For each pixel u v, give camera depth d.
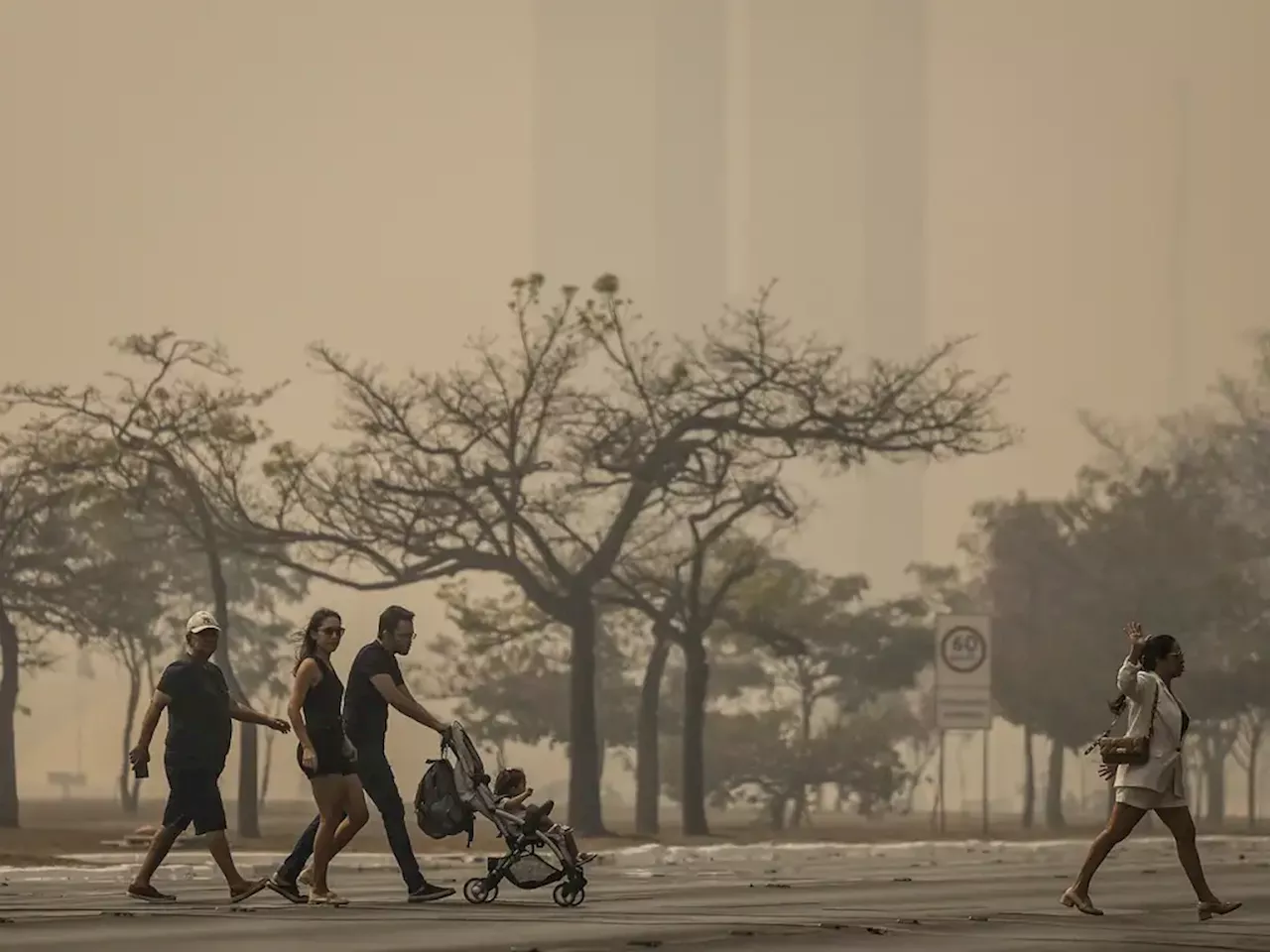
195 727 46.41
